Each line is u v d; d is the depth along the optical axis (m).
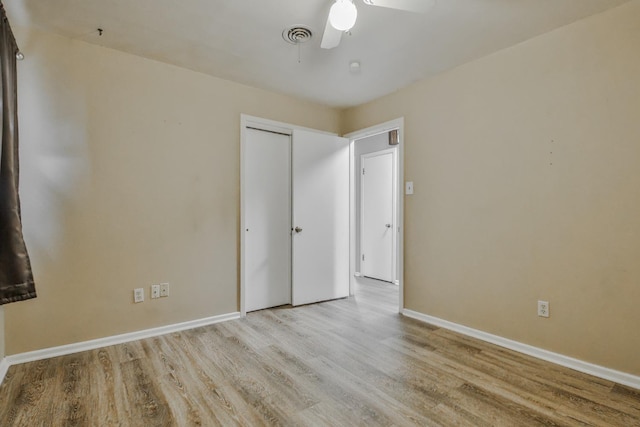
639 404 1.83
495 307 2.69
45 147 2.38
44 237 2.38
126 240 2.69
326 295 3.95
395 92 3.54
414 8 1.76
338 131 4.18
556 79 2.35
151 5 2.08
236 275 3.28
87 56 2.54
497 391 1.96
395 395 1.92
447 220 3.04
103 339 2.59
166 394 1.92
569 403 1.84
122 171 2.67
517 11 2.14
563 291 2.31
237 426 1.64
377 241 5.25
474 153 2.83
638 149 2.01
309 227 3.82
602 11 2.13
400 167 3.46
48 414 1.73
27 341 2.32
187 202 2.98
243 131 3.31
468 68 2.88
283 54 2.73
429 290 3.19
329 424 1.66
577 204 2.25
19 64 2.29
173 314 2.92
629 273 2.04
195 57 2.78
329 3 2.07
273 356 2.42
